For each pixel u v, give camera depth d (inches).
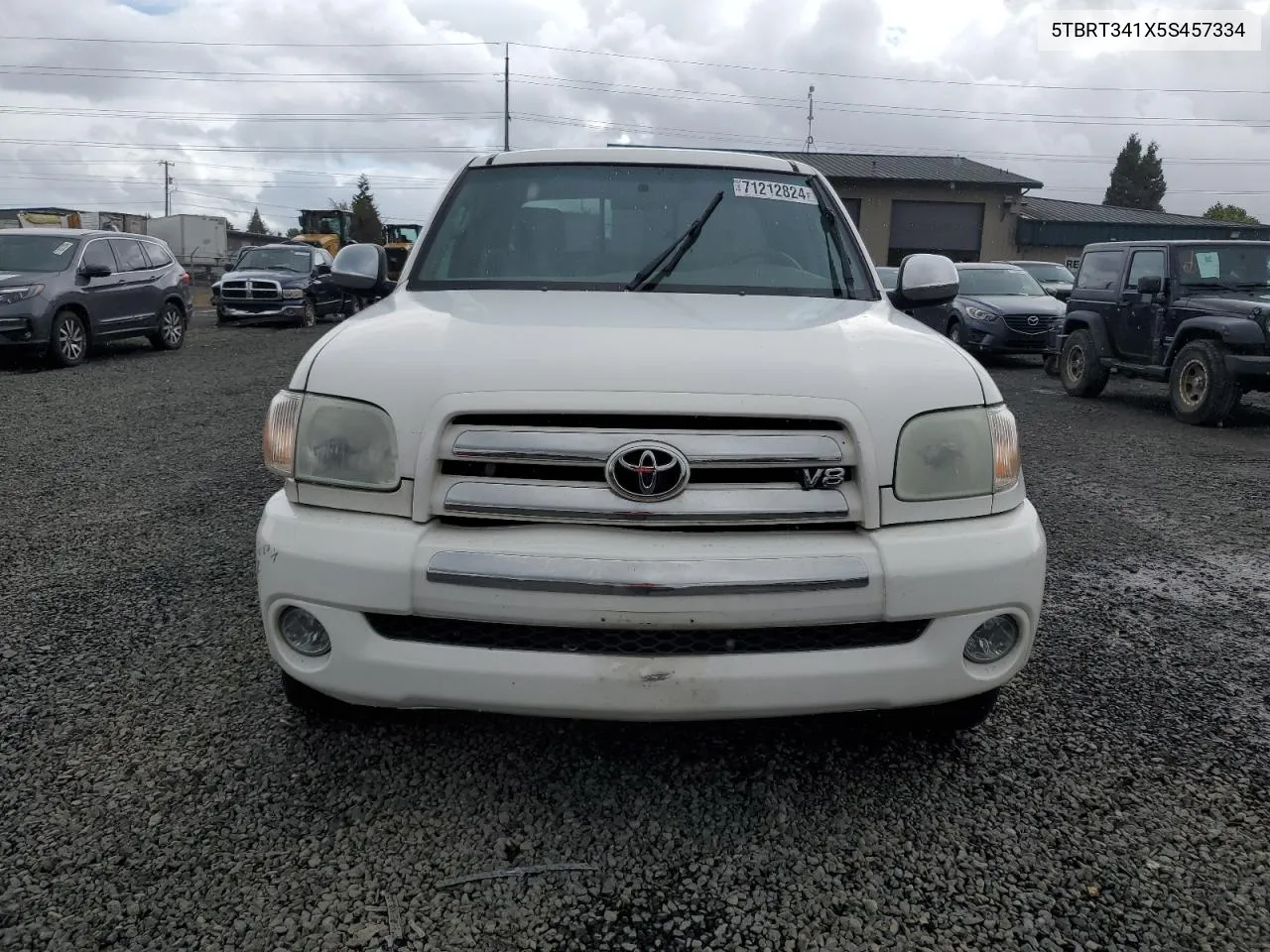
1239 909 84.2
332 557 88.9
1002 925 82.0
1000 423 96.5
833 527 91.2
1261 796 101.7
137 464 251.8
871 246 1673.2
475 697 88.4
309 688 104.7
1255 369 338.6
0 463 251.4
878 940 80.1
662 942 79.7
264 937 79.0
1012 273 604.1
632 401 87.8
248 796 98.1
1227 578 173.2
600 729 112.7
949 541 90.4
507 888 85.7
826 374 92.4
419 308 113.7
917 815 97.3
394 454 90.0
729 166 151.6
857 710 91.8
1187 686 127.9
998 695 117.3
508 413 88.4
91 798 97.3
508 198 144.4
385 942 79.0
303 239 1339.8
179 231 1606.8
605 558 85.0
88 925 79.7
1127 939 80.4
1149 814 98.2
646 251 135.7
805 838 93.4
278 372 463.5
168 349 564.4
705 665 87.2
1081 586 167.8
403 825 94.1
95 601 150.9
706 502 87.6
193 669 126.3
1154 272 394.3
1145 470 270.1
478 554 86.0
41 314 449.7
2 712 114.4
